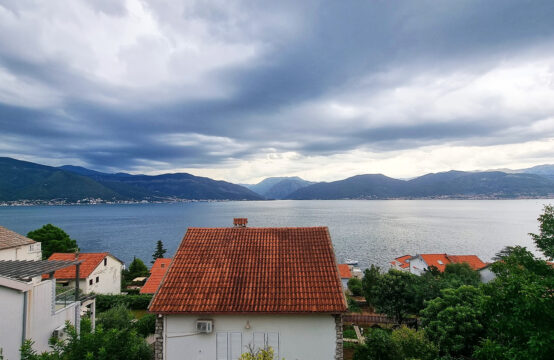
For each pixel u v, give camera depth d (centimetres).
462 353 2103
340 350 1672
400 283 3272
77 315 2323
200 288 1798
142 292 4306
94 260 4547
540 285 1187
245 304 1692
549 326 1133
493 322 1329
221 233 2261
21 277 1811
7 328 1744
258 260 1997
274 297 1727
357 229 16988
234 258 2020
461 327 2070
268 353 1389
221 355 1688
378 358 2002
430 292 3125
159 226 19250
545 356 1101
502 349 1222
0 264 2083
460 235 14512
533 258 1487
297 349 1680
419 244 12225
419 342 2072
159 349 1703
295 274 1878
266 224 19100
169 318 1717
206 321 1662
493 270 1559
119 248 11956
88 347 1280
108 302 3734
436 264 6494
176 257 2028
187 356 1694
